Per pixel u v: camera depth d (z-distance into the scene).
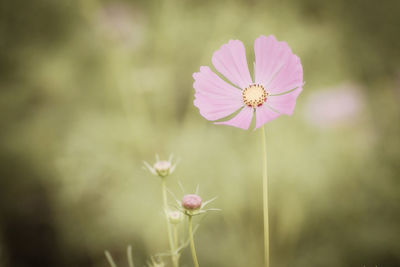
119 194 1.19
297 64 0.58
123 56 1.25
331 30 1.27
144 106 1.25
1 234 1.25
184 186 1.16
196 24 1.27
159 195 1.18
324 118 1.14
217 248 1.13
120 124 1.24
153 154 1.21
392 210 1.16
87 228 1.24
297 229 1.11
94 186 1.22
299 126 1.19
